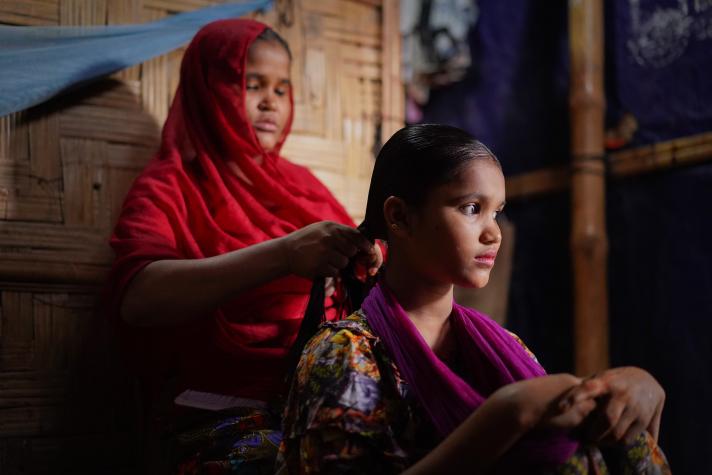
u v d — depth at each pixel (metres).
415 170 1.17
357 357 1.10
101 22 1.93
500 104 3.15
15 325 1.72
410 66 3.32
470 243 1.14
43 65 1.77
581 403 0.99
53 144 1.81
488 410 0.98
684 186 2.58
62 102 1.83
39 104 1.80
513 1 3.14
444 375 1.10
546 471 1.00
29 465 1.70
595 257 2.69
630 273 2.70
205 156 1.74
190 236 1.62
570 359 2.86
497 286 2.99
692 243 2.55
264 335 1.57
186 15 2.00
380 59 2.32
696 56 2.57
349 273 1.43
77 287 1.79
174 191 1.65
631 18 2.75
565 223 2.92
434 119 3.36
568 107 2.92
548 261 2.96
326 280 1.56
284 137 1.92
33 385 1.72
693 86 2.57
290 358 1.35
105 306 1.59
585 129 2.74
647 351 2.63
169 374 1.66
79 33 1.83
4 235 1.72
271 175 1.80
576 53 2.78
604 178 2.76
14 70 1.74
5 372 1.70
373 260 1.41
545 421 0.98
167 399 1.60
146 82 1.96
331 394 1.06
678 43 2.62
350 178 2.23
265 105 1.82
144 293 1.48
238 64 1.76
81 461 1.75
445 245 1.14
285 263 1.42
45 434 1.73
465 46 3.25
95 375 1.79
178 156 1.74
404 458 1.05
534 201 3.02
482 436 0.97
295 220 1.77
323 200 1.87
